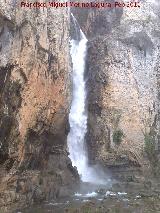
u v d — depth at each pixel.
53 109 28.80
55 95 28.98
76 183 31.30
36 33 25.28
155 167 39.00
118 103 40.62
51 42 28.17
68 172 31.05
